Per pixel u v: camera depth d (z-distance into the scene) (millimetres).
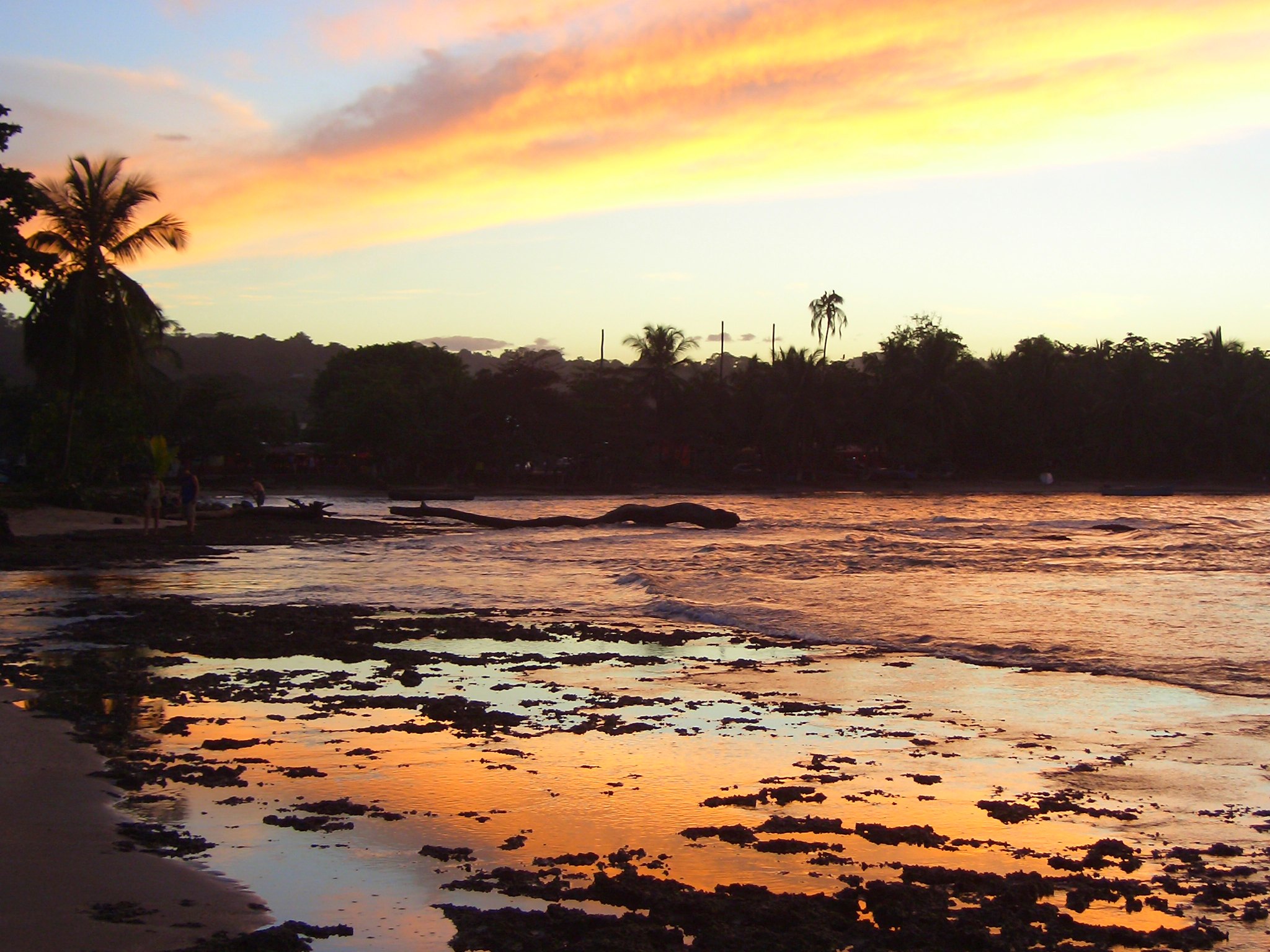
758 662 12508
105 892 5348
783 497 79500
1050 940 4945
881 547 31641
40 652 12664
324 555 27297
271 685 10867
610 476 87750
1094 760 8242
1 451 85062
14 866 5676
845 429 99125
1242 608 17234
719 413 96938
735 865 5934
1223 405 104125
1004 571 23781
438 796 7172
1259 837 6488
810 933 4941
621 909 5281
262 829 6438
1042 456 104750
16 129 30391
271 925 5000
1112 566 25562
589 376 95188
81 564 24016
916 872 5773
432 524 42688
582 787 7418
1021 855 6145
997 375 108875
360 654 12742
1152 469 106875
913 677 11625
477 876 5715
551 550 29812
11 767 7660
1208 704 10320
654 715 9711
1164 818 6852
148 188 41531
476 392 85125
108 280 41031
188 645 13180
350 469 89000
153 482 32375
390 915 5160
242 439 85125
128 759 7988
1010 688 11047
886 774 7840
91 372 41312
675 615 16391
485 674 11680
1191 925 5152
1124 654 13008
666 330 95812
